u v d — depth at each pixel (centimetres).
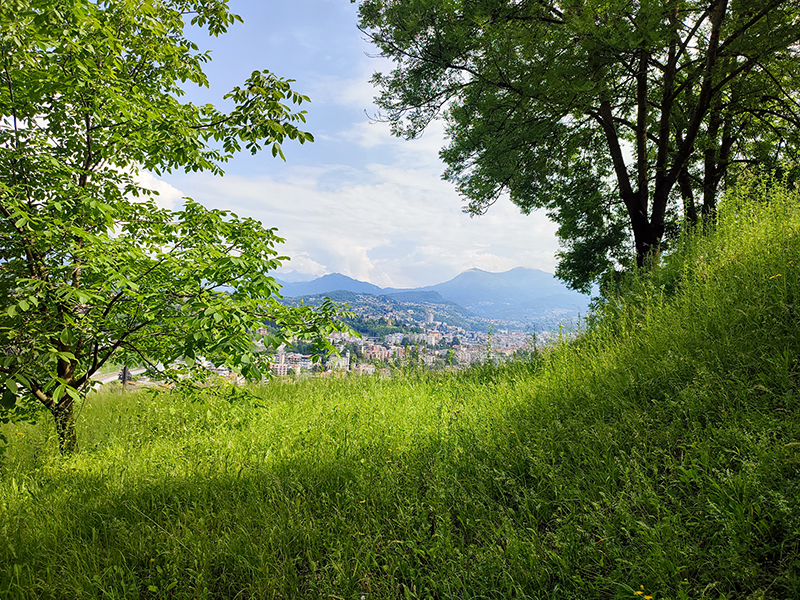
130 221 541
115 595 257
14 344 411
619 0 828
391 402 643
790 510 222
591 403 429
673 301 582
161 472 433
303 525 324
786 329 387
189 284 487
